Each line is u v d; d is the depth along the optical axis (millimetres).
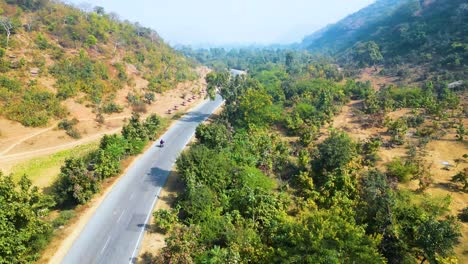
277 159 44969
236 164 40781
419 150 48562
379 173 37656
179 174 39969
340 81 106500
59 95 63188
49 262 26422
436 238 25031
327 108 68625
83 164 35688
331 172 38375
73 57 78188
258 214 31453
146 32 134750
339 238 22609
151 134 55781
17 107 54750
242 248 26016
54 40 83500
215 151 42281
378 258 21500
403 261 25844
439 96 72375
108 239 29734
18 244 23984
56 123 56781
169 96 87125
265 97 62375
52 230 28938
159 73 97562
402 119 59031
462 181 39094
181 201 33719
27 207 25141
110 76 80062
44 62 69875
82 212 33344
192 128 64312
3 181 25078
